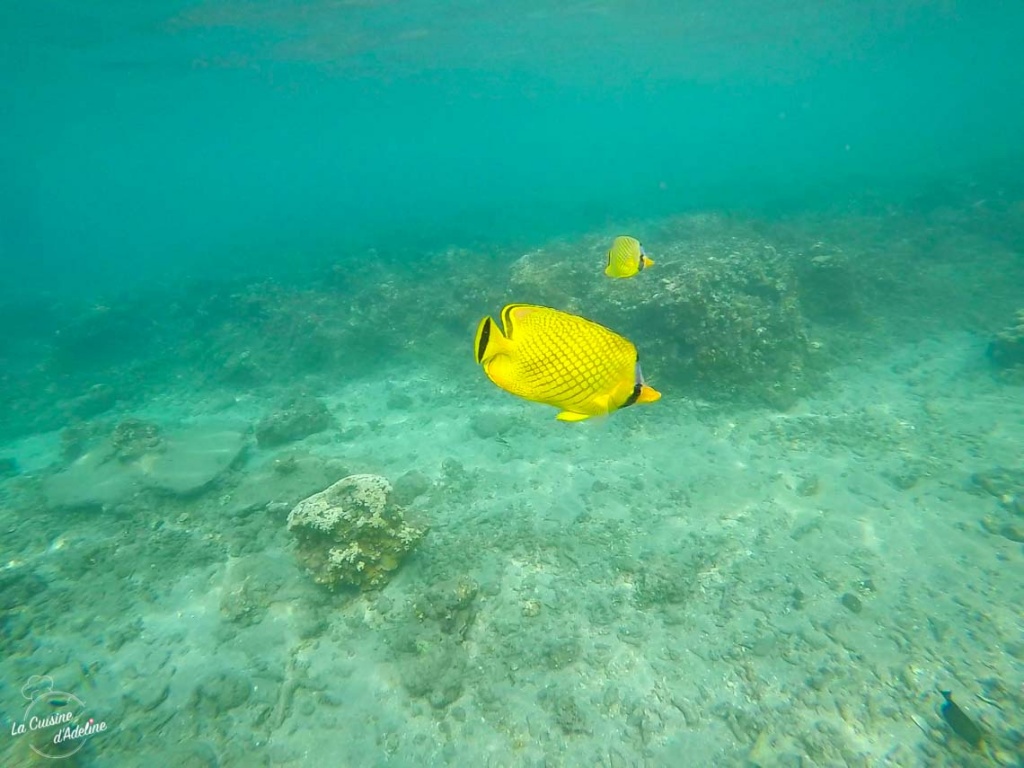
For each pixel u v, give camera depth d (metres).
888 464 8.60
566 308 12.70
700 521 7.77
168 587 7.25
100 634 6.54
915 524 7.28
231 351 16.56
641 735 4.97
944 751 4.60
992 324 13.04
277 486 9.21
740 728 4.95
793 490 8.26
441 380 13.73
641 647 5.85
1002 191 21.95
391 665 5.83
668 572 6.71
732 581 6.63
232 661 6.04
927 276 15.97
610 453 9.70
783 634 5.85
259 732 5.25
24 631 6.57
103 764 4.99
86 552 7.89
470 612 6.26
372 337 15.49
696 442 9.71
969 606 5.96
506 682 5.57
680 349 11.13
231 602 6.76
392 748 5.04
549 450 10.02
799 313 12.48
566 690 5.44
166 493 9.30
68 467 10.27
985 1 40.34
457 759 4.90
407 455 10.45
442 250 23.12
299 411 11.86
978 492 7.69
